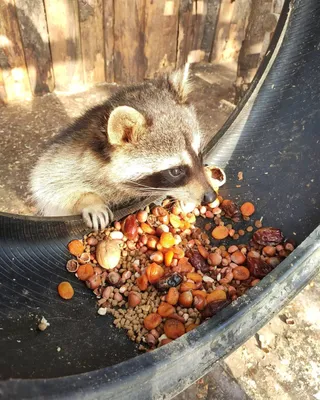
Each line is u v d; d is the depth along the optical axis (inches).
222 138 20.8
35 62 36.5
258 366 18.4
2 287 15.7
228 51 43.8
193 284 17.6
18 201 28.7
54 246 18.1
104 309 16.6
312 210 18.2
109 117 17.3
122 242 19.2
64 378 10.7
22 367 13.0
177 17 38.2
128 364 11.4
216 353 12.7
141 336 15.9
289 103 20.0
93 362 14.5
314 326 19.8
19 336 14.5
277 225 19.3
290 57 20.1
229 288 17.5
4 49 34.9
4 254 16.4
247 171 20.7
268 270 18.0
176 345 12.0
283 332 19.5
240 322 12.9
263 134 20.6
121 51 38.4
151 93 19.5
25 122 35.5
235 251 19.0
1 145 33.1
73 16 35.5
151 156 18.1
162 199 20.7
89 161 19.6
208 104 37.8
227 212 20.3
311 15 19.5
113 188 20.1
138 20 36.5
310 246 14.0
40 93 38.2
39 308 15.9
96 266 18.3
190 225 20.3
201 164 19.0
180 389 12.2
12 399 9.9
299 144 19.4
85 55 38.1
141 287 17.5
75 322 15.9
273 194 19.7
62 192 21.1
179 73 20.6
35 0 33.7
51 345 14.6
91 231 19.3
